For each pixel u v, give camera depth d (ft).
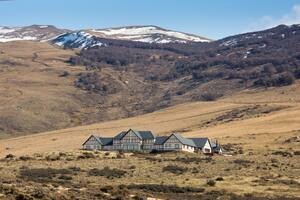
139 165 469.57
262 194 320.70
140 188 326.03
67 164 473.67
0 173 384.68
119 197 261.44
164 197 288.92
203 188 340.39
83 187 302.86
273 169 442.91
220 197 302.86
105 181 367.66
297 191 334.44
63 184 319.06
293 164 475.72
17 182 298.35
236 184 362.33
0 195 224.74
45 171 410.72
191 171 431.84
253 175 408.05
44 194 236.84
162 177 397.19
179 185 353.72
